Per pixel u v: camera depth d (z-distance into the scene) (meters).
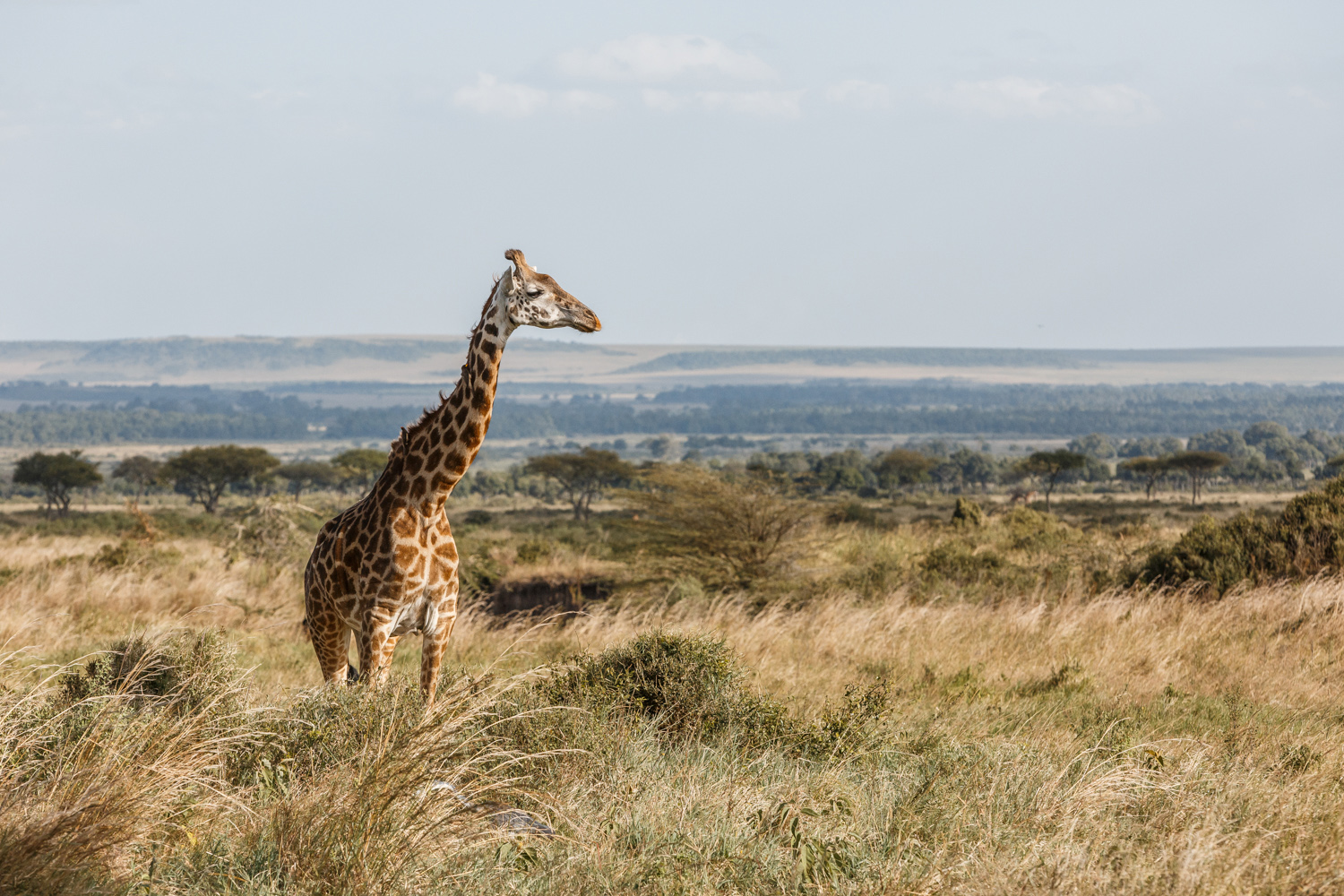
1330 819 4.61
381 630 6.41
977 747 5.96
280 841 4.01
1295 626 10.30
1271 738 6.45
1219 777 5.30
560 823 4.49
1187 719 7.16
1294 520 13.37
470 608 13.62
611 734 5.65
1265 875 3.93
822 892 3.81
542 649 9.99
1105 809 4.83
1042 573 14.53
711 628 10.20
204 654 6.42
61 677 6.78
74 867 3.68
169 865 3.98
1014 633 10.63
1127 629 10.39
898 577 14.47
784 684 8.24
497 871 3.93
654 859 4.07
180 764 4.57
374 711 5.29
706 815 4.55
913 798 4.85
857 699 6.97
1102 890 3.78
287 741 5.32
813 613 12.20
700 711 6.32
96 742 4.62
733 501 14.89
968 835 4.44
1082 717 7.29
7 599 12.31
